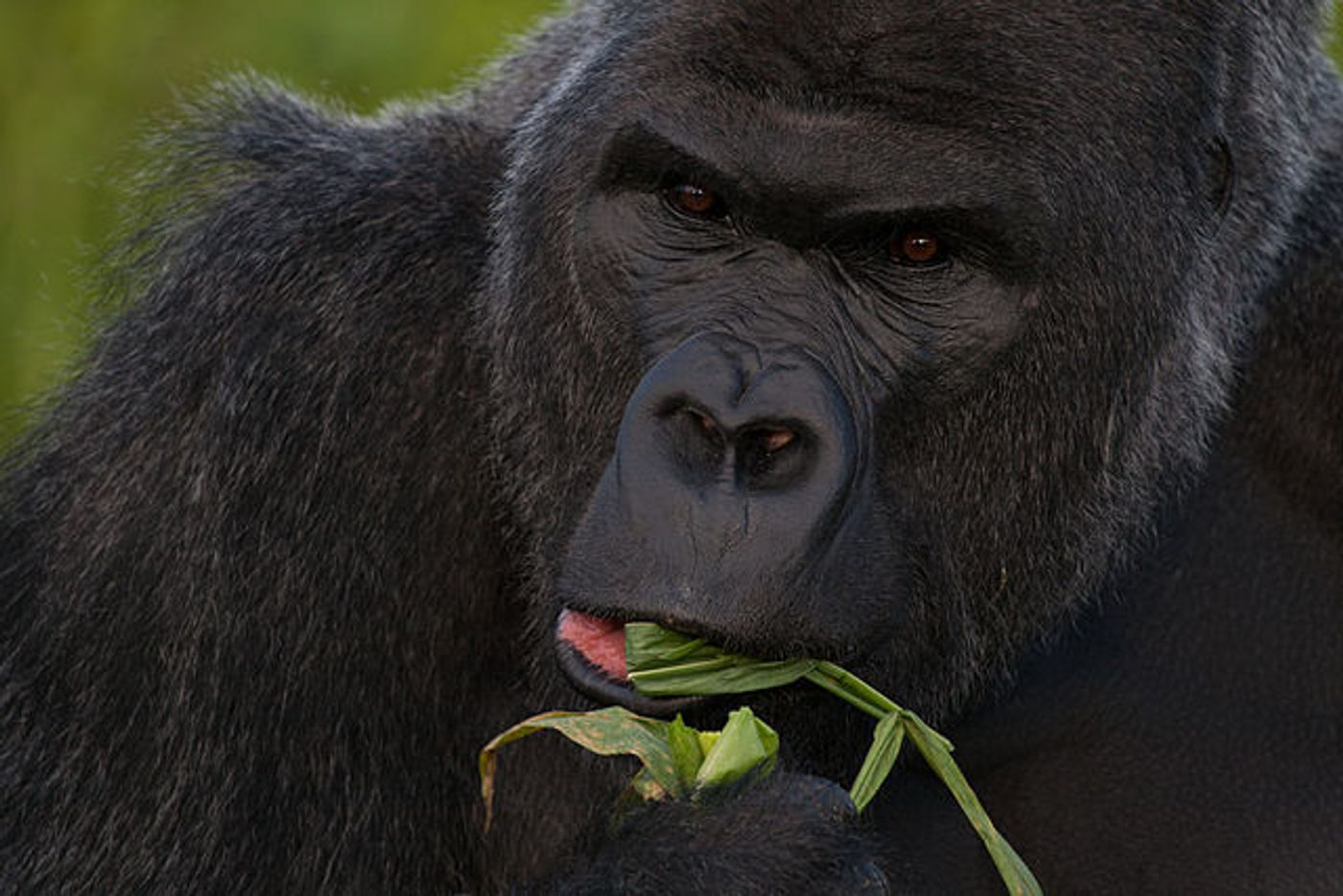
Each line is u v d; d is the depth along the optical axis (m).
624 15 9.76
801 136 9.18
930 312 9.47
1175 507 11.01
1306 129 11.18
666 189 9.49
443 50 17.48
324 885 10.29
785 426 8.84
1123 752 10.76
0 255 17.05
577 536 8.84
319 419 10.45
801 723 9.84
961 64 9.19
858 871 8.97
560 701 10.19
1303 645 10.96
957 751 10.67
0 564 11.06
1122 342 9.77
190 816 10.20
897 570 9.39
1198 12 9.87
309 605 10.35
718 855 8.91
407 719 10.49
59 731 10.42
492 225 10.55
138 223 11.84
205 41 17.61
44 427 11.64
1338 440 11.09
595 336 9.66
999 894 10.52
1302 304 11.18
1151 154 9.65
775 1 9.23
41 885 10.34
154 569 10.38
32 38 17.77
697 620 8.61
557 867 9.41
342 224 10.70
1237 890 10.63
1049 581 10.16
